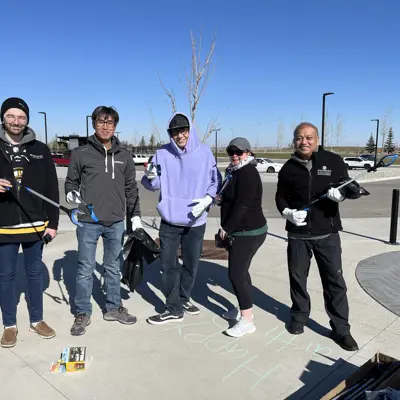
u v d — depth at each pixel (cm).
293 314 348
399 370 235
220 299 423
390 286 457
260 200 338
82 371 284
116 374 282
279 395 261
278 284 467
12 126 296
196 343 329
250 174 321
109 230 350
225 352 314
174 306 365
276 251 610
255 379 278
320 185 316
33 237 315
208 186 353
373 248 634
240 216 318
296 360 303
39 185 315
